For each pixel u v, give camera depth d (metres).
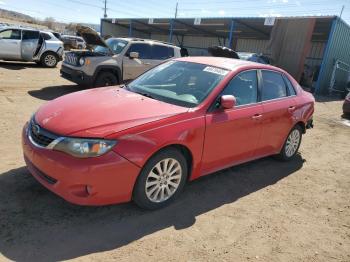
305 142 7.62
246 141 4.55
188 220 3.62
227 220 3.73
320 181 5.27
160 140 3.39
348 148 7.58
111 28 34.34
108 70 9.97
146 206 3.59
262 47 29.62
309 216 4.10
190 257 3.04
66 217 3.37
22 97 8.72
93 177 3.06
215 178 4.80
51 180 3.22
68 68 9.98
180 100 4.02
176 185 3.81
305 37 19.25
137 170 3.28
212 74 4.39
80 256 2.86
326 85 20.61
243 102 4.49
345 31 19.97
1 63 15.43
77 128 3.18
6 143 5.07
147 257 2.95
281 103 5.16
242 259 3.12
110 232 3.23
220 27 26.61
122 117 3.41
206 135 3.88
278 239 3.52
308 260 3.25
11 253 2.78
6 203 3.46
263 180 4.98
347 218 4.18
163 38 37.62
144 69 10.62
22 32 14.73
